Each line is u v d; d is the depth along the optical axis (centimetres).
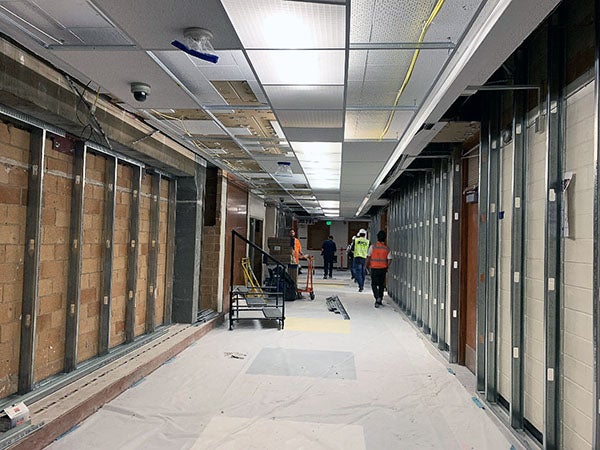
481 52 213
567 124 243
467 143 456
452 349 457
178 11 192
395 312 770
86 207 372
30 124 288
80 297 362
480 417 319
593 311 204
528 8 172
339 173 602
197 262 573
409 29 204
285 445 271
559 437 246
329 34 209
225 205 686
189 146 473
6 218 280
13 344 289
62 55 241
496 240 353
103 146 378
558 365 247
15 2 191
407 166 559
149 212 496
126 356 411
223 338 545
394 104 312
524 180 300
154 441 271
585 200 225
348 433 290
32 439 245
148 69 258
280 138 431
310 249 1927
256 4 184
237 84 294
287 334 575
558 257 247
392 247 982
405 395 361
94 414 304
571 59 240
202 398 342
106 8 190
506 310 335
